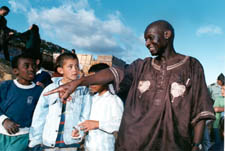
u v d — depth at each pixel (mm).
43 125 2041
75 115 2162
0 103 2180
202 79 1334
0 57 7516
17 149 2105
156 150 1257
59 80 2312
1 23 6973
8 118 2059
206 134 2910
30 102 2279
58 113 2066
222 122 1778
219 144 1751
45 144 1994
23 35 6996
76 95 2232
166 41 1346
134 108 1385
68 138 2064
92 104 2350
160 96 1315
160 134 1271
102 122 2029
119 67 1463
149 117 1299
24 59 2262
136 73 1481
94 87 2295
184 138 1253
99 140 2123
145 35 1379
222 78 3988
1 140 2070
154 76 1385
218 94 3992
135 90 1430
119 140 1387
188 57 1391
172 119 1262
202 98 1300
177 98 1288
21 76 2281
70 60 2215
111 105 2195
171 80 1329
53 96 2104
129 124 1352
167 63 1380
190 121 1310
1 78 5621
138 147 1278
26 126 2215
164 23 1344
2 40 7098
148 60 1501
